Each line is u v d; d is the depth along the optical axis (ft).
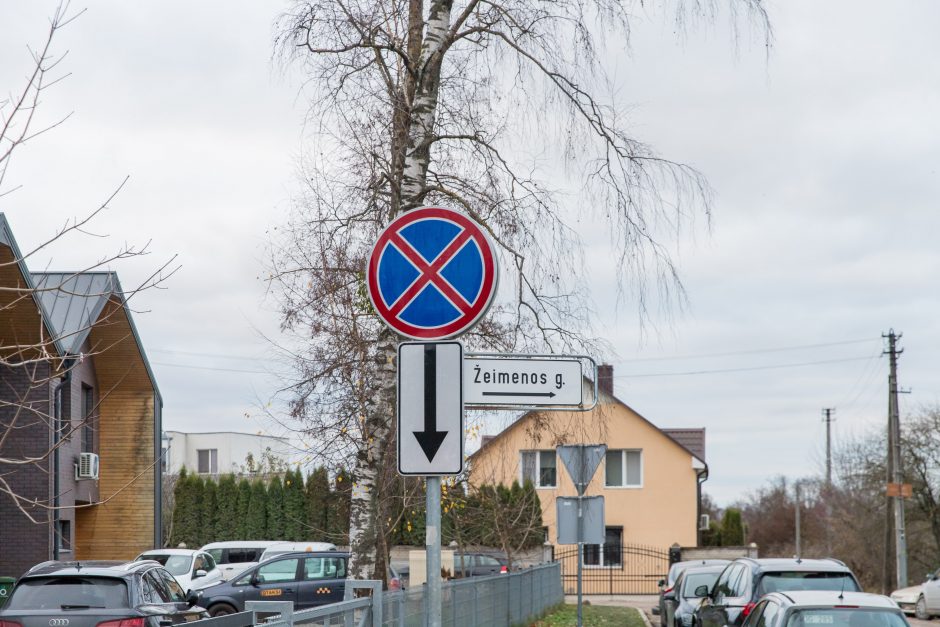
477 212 44.34
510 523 96.43
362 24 42.65
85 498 93.15
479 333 44.65
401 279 19.15
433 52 42.63
